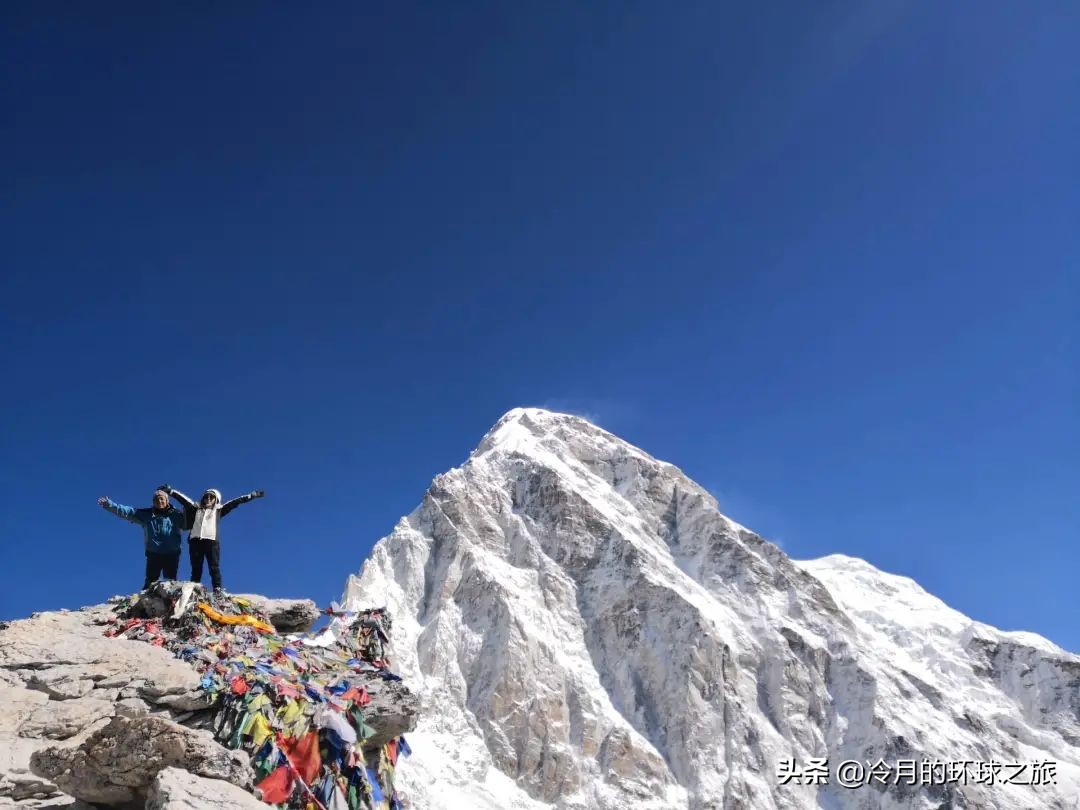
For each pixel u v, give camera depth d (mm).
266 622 20906
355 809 15352
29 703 15562
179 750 13477
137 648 17469
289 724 15609
